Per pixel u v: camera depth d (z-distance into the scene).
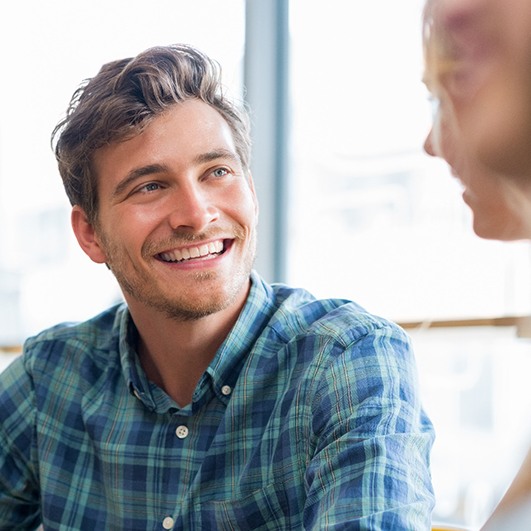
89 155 1.40
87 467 1.47
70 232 3.23
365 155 2.53
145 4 2.94
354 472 1.16
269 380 1.36
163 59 1.35
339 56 2.60
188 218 1.31
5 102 3.34
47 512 1.48
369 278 2.51
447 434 2.34
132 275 1.38
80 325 1.59
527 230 0.55
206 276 1.33
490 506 2.24
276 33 2.76
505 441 2.22
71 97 1.44
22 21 3.27
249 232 1.36
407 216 2.43
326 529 1.10
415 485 1.16
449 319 2.31
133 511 1.39
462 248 2.29
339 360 1.29
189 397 1.42
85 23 3.10
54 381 1.54
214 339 1.39
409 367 1.32
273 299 1.47
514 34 0.47
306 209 2.68
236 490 1.31
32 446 1.53
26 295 3.35
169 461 1.37
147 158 1.33
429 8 0.54
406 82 2.43
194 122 1.34
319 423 1.26
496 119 0.48
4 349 3.40
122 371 1.49
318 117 2.65
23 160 3.33
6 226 3.38
